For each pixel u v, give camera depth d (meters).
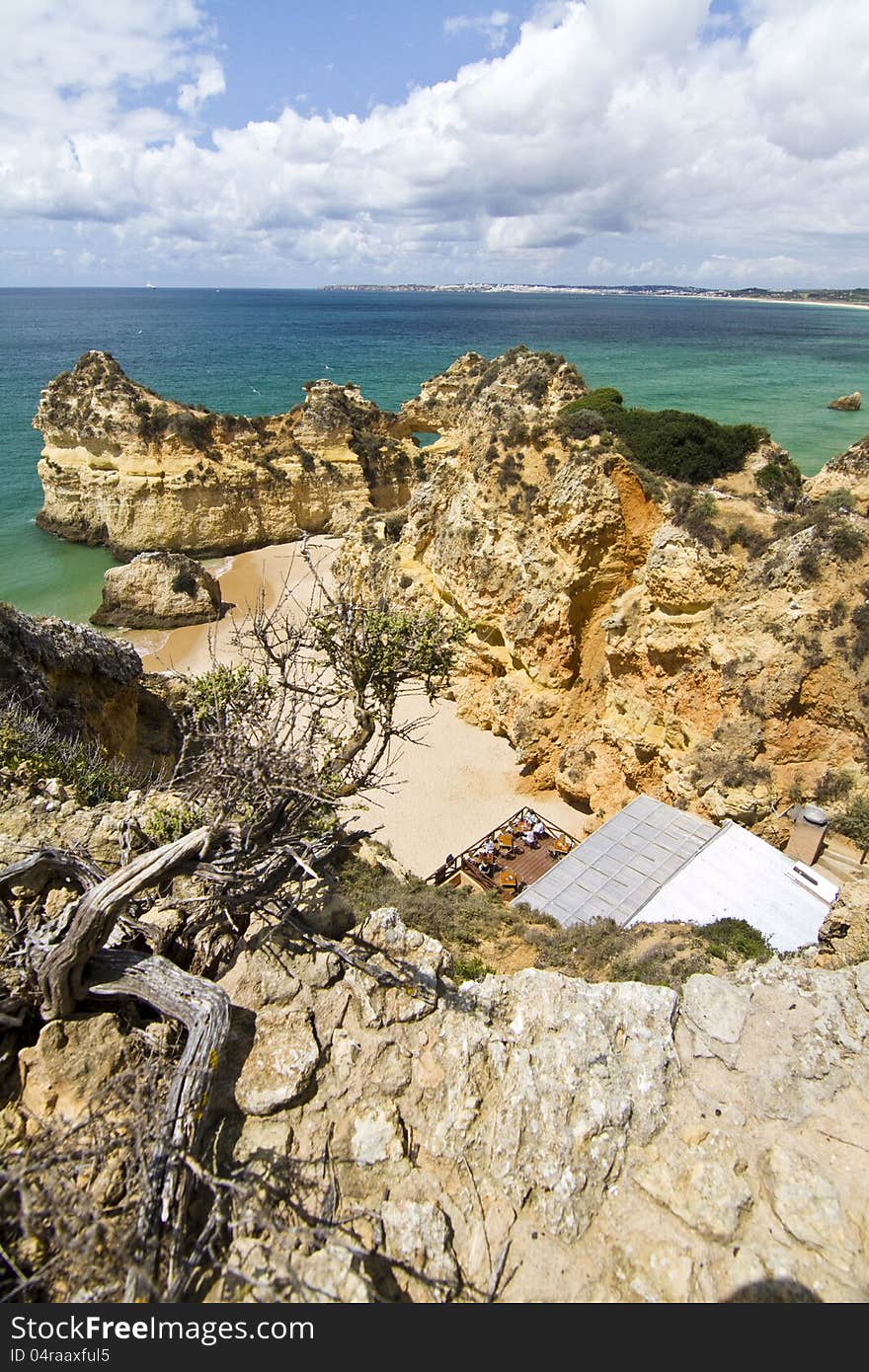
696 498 27.75
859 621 22.78
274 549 60.00
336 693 10.05
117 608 47.44
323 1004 7.80
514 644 33.38
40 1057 6.80
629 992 8.17
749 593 25.14
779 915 18.97
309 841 8.28
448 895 16.88
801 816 21.94
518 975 8.50
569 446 32.59
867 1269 6.11
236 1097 6.84
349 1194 6.48
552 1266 6.21
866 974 8.36
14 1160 6.09
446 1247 6.21
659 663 27.62
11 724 14.38
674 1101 7.36
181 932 8.26
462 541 36.03
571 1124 7.02
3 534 61.56
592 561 30.58
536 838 27.61
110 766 15.86
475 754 33.62
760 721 23.72
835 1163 6.80
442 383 74.25
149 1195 5.55
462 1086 7.27
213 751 8.72
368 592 43.38
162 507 56.31
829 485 31.50
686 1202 6.57
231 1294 5.43
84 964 6.88
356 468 64.19
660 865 21.22
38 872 7.91
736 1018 7.92
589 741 30.22
